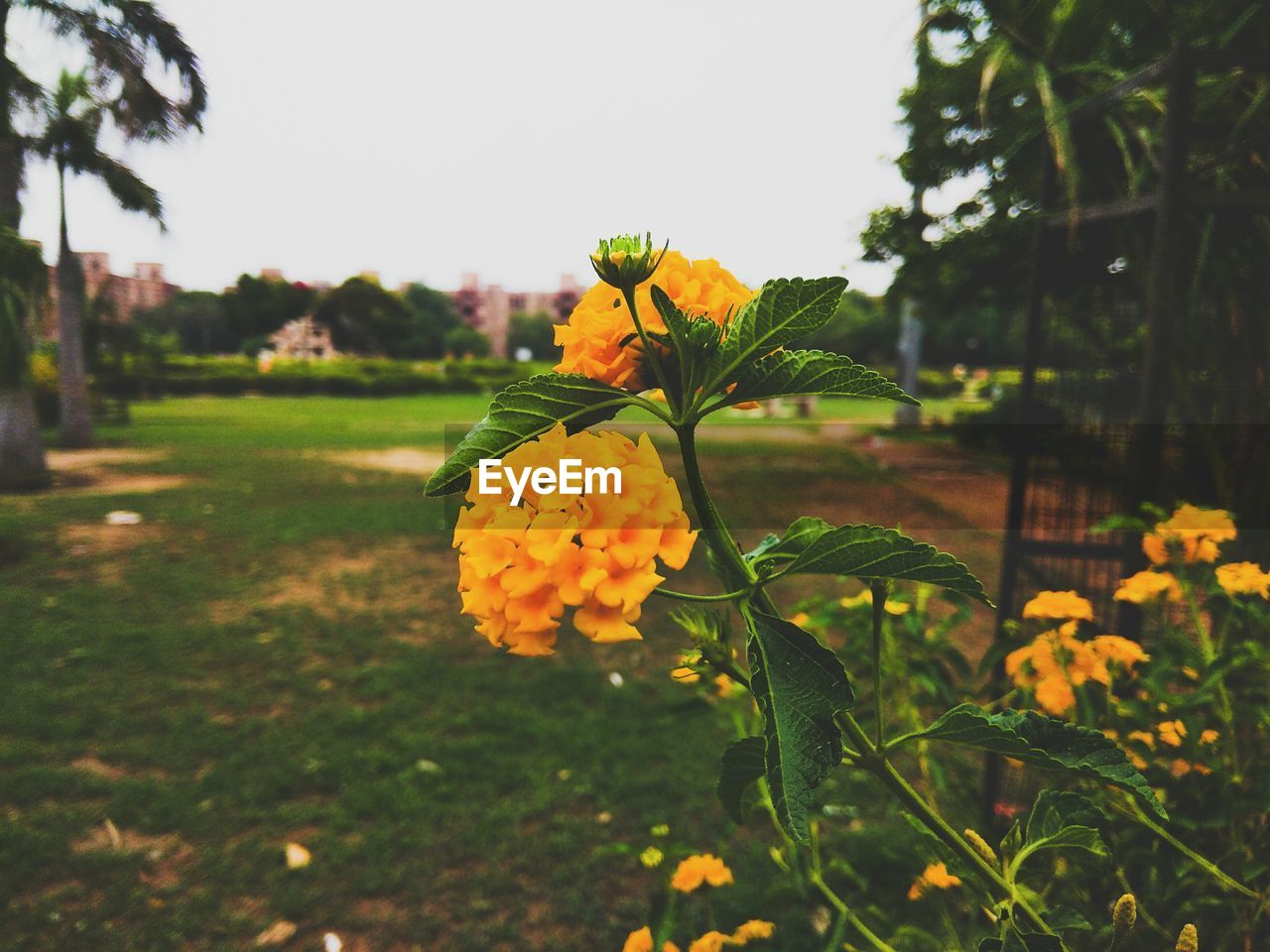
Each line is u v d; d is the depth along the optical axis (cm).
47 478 875
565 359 78
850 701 66
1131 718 140
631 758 297
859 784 267
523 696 348
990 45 217
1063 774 140
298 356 5994
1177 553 143
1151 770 131
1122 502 181
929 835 97
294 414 2067
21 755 293
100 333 1791
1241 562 153
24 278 766
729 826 201
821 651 68
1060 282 225
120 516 707
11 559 562
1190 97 158
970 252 749
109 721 321
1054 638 144
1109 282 221
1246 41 193
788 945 187
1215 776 132
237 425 1673
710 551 81
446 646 407
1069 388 238
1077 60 206
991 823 191
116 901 222
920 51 225
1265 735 137
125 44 976
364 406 2505
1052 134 196
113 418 1717
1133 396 215
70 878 231
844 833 237
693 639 80
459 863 241
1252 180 197
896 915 188
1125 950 130
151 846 246
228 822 257
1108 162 217
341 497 822
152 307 6194
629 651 404
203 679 363
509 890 230
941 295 855
